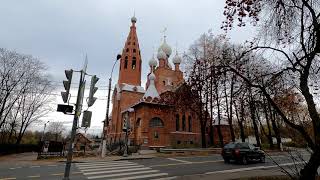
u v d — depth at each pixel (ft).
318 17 28.37
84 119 36.19
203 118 113.19
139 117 138.41
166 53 201.16
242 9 29.27
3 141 147.43
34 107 147.74
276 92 38.22
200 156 87.45
